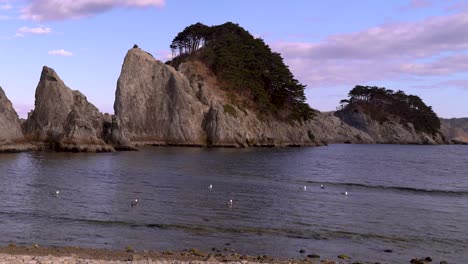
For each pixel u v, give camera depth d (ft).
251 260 66.74
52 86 336.08
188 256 67.72
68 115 322.75
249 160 287.89
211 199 128.06
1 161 228.63
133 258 62.80
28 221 92.38
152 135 435.94
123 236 82.48
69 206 109.91
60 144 306.14
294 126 562.66
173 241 80.02
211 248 76.02
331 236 88.17
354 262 70.08
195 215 103.96
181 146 431.43
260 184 169.48
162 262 59.62
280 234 88.43
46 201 116.06
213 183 165.78
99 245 75.72
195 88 484.74
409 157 428.56
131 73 443.73
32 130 328.08
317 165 281.54
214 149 398.62
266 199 132.46
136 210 107.34
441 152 558.15
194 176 186.80
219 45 575.38
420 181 210.38
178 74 462.60
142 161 251.39
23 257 58.39
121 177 174.50
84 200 119.24
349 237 87.86
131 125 430.61
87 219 95.61
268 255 72.84
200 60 565.53
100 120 351.67
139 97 439.22
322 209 118.32
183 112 440.04
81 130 312.29
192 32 618.03
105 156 279.28
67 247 71.92
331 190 160.97
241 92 536.42
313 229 93.61
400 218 109.81
